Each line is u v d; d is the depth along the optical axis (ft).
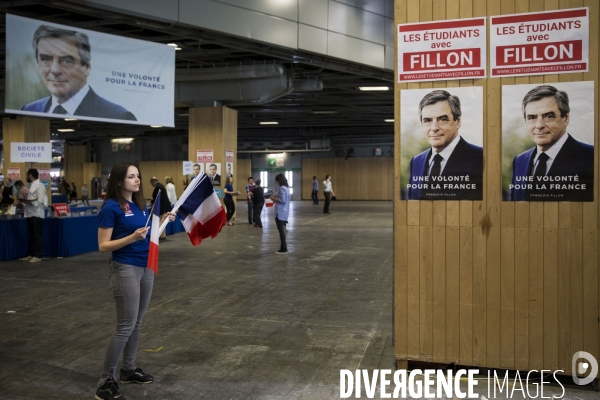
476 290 13.55
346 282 26.27
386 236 47.01
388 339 16.88
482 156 13.42
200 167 58.85
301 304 21.65
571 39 12.74
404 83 13.87
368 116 96.02
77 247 35.91
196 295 23.34
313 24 46.57
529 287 13.17
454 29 13.50
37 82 32.14
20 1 34.73
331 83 63.41
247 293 23.75
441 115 13.64
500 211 13.34
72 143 138.00
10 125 74.38
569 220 12.90
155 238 12.49
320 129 124.57
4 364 14.71
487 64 13.32
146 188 131.64
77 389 12.98
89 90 33.99
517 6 13.06
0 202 60.34
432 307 13.84
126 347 13.24
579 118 12.76
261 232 50.78
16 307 21.20
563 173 12.89
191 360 14.97
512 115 13.17
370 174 123.95
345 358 15.12
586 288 12.82
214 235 14.51
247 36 42.24
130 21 38.45
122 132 122.52
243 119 101.14
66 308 21.06
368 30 51.37
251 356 15.30
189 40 46.70
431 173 13.76
